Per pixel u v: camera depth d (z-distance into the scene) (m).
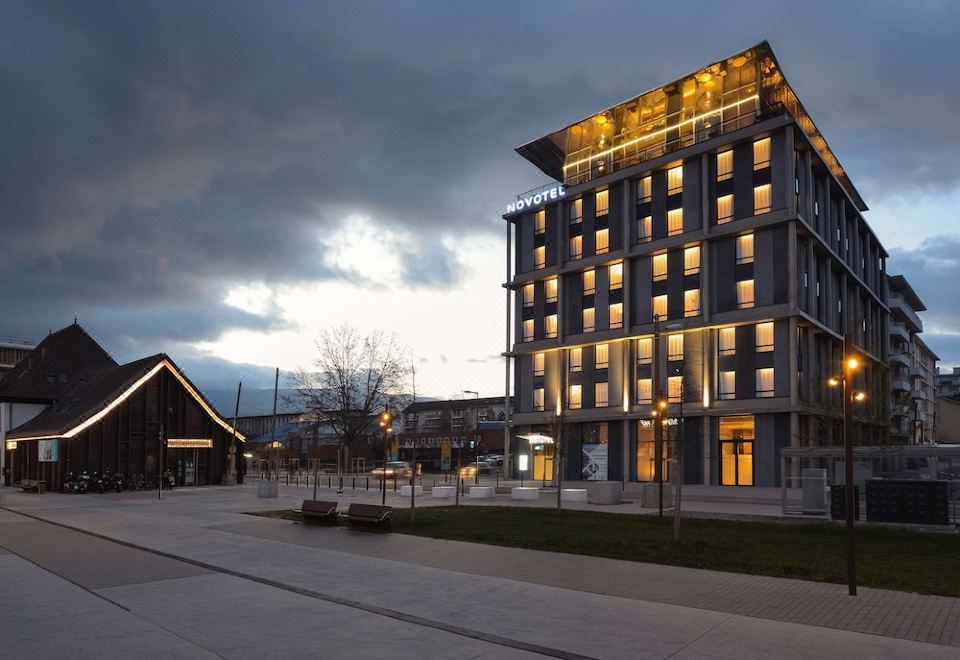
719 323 51.31
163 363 47.91
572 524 22.31
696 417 52.16
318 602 11.02
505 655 8.13
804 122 56.12
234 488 45.59
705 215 52.81
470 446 82.69
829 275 55.91
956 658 7.87
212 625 9.55
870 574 13.09
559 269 62.62
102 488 42.62
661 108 58.78
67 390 57.06
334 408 77.44
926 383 115.69
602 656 8.02
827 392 52.84
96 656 8.04
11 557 16.12
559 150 67.06
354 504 22.16
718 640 8.65
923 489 22.02
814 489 25.16
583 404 60.19
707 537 18.98
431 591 11.74
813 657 7.92
